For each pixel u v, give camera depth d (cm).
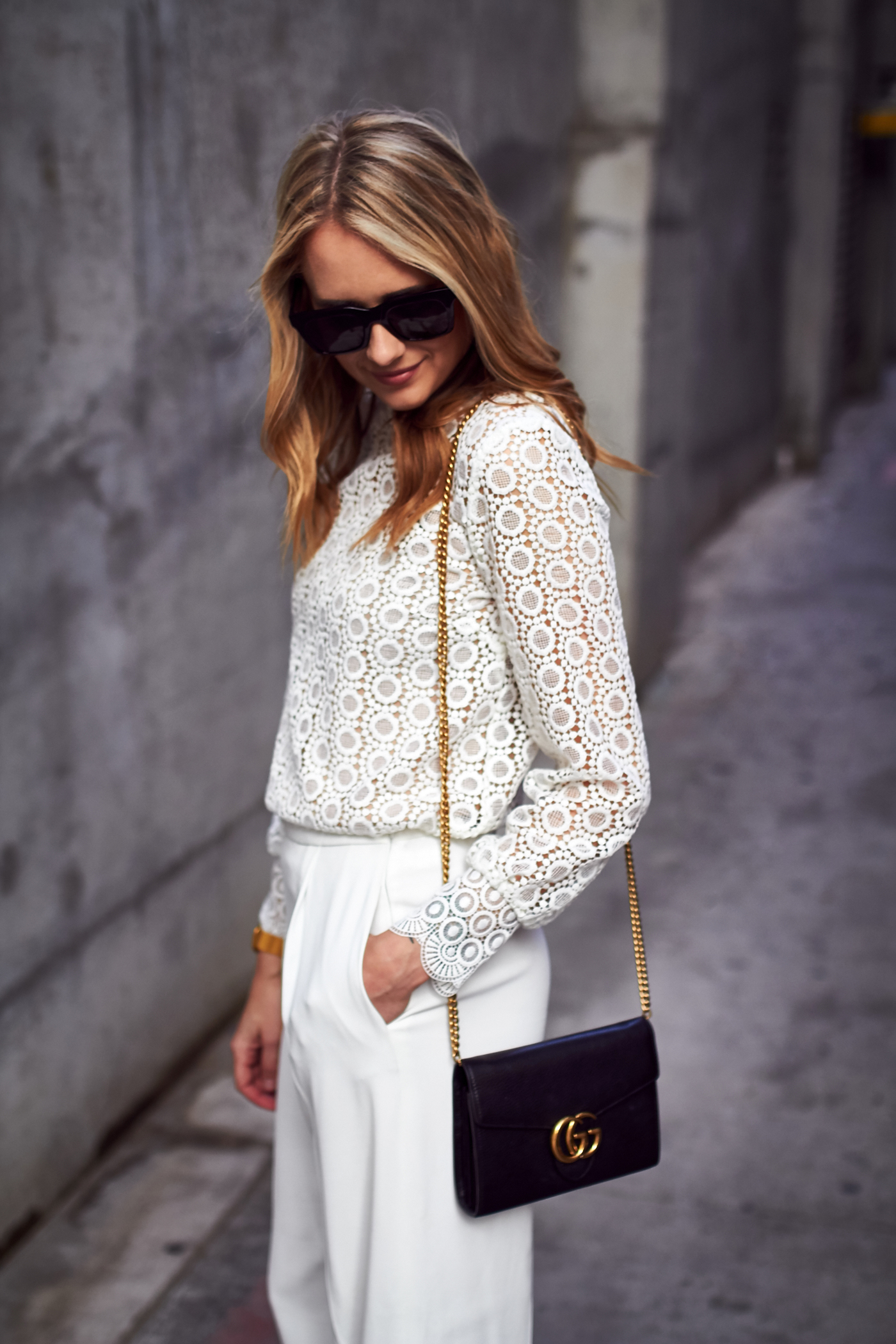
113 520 228
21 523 202
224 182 253
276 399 137
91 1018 235
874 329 1352
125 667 236
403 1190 125
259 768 296
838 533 800
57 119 202
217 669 271
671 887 360
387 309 119
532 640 116
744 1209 230
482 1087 121
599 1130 126
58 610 214
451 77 354
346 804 128
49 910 218
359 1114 126
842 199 1088
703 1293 209
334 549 136
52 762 215
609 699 118
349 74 298
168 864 258
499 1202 122
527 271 416
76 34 205
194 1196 233
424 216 116
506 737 125
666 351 494
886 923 338
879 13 1084
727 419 813
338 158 119
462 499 119
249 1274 213
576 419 127
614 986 308
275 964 153
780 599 653
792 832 394
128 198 223
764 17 808
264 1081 160
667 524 521
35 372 202
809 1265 215
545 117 429
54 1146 227
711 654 566
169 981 263
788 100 909
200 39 239
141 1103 257
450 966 120
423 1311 126
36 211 199
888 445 1120
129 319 227
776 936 332
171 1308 205
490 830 126
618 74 446
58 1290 209
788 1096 264
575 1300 208
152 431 238
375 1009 123
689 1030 289
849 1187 236
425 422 125
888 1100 262
